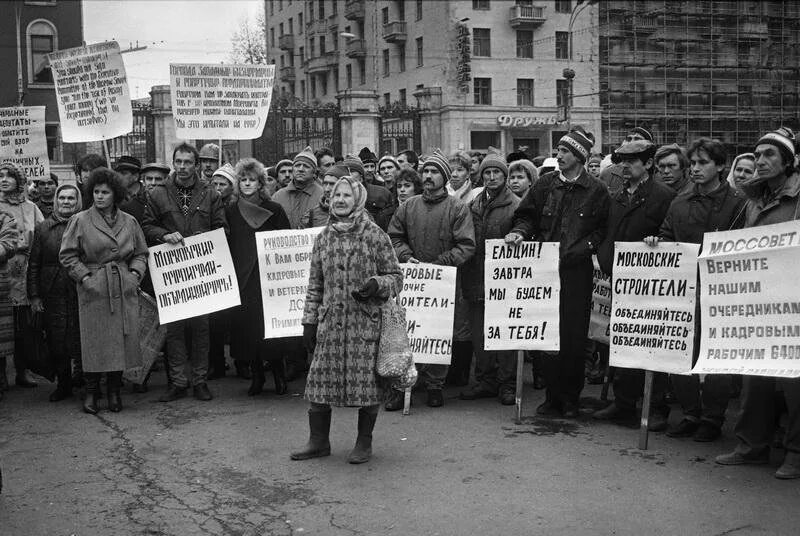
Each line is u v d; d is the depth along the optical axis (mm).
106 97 9297
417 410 7543
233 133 9547
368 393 5859
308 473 5781
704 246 5898
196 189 8125
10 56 38000
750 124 60906
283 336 7738
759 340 5637
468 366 8695
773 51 61094
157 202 8055
